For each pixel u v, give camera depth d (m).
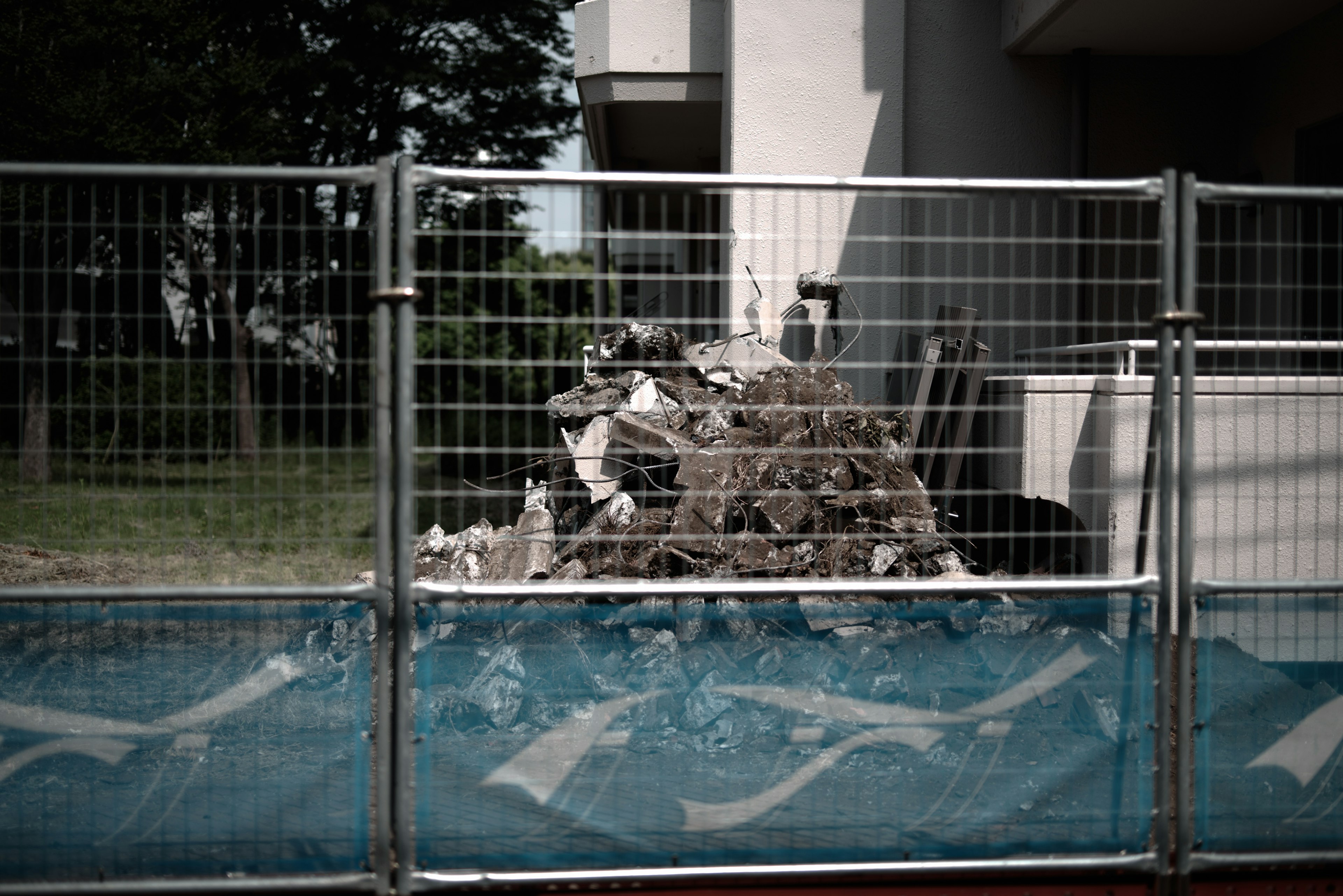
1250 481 4.81
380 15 23.41
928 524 5.02
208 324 3.18
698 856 3.05
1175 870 3.11
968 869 3.03
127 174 2.87
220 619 3.22
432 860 2.99
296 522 6.89
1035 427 5.31
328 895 2.96
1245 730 3.25
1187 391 3.08
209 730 3.25
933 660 3.25
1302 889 3.19
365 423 3.57
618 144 13.03
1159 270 3.11
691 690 3.27
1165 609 3.09
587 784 3.16
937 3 8.03
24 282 3.04
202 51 17.91
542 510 5.57
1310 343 3.68
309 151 25.31
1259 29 7.54
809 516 4.84
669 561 4.75
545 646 3.36
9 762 3.18
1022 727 3.21
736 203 7.75
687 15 9.84
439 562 5.56
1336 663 3.30
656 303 6.88
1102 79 8.17
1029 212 7.91
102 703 3.22
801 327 7.55
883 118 7.96
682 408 5.77
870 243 7.79
